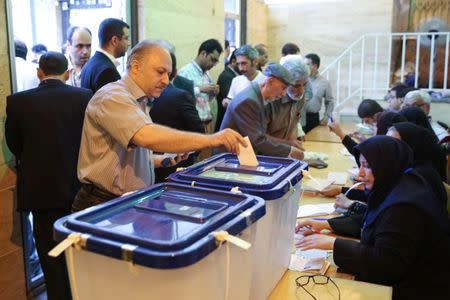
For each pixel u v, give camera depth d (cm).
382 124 292
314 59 499
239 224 93
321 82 507
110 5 362
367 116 391
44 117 224
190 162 306
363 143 172
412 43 674
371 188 171
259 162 148
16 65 262
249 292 111
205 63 401
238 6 620
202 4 479
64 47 342
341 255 155
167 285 83
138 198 109
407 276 162
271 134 286
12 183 246
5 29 235
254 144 247
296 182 134
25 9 345
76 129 232
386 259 150
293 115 287
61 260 233
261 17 682
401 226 152
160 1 394
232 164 147
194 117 291
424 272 160
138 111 153
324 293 133
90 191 173
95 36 363
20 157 233
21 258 257
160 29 397
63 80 236
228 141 141
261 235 117
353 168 300
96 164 167
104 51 270
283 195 121
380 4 633
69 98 231
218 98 443
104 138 165
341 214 212
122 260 83
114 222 94
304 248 167
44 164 225
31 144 225
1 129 237
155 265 79
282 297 131
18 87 277
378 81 638
